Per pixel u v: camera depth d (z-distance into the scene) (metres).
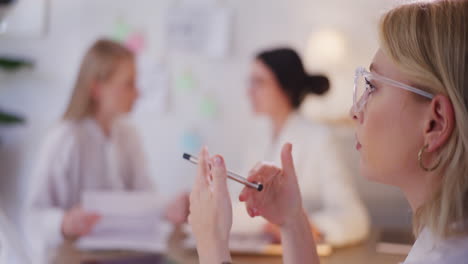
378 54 0.92
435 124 0.84
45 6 3.70
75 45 3.70
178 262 1.81
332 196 2.50
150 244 2.00
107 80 2.53
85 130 2.48
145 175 2.64
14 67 3.59
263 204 1.08
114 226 2.08
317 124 2.69
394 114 0.88
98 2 3.70
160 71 3.64
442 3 0.85
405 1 0.90
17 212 3.66
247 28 3.60
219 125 3.62
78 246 2.02
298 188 1.09
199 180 0.95
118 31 3.68
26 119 3.71
